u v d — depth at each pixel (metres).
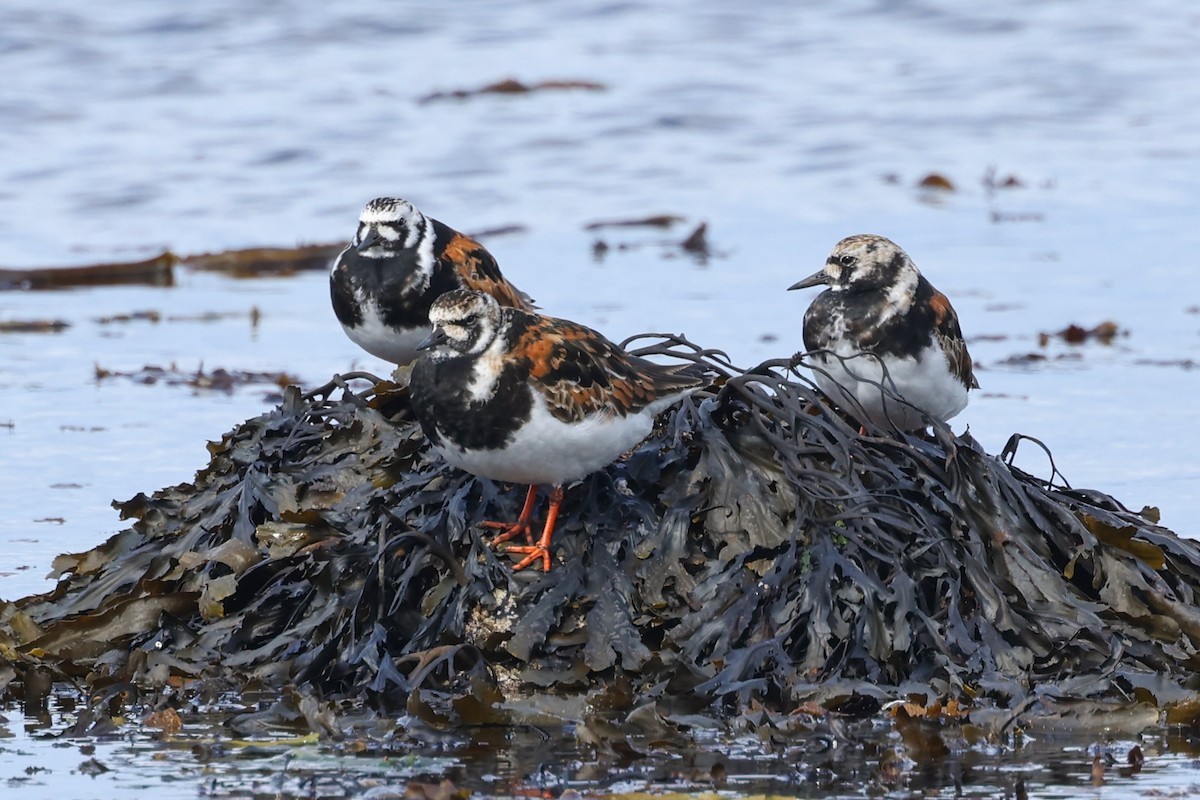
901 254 12.16
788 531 10.32
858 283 12.12
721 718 9.54
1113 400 17.45
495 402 9.84
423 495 10.78
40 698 10.27
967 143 33.75
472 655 9.94
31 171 30.36
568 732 9.55
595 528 10.42
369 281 13.52
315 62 38.41
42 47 37.28
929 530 10.31
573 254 25.75
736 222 28.03
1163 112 36.09
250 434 12.09
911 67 38.81
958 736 9.38
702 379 11.05
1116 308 21.92
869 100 36.06
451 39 40.53
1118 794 8.70
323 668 10.10
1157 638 10.19
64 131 32.94
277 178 30.56
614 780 8.91
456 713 9.63
